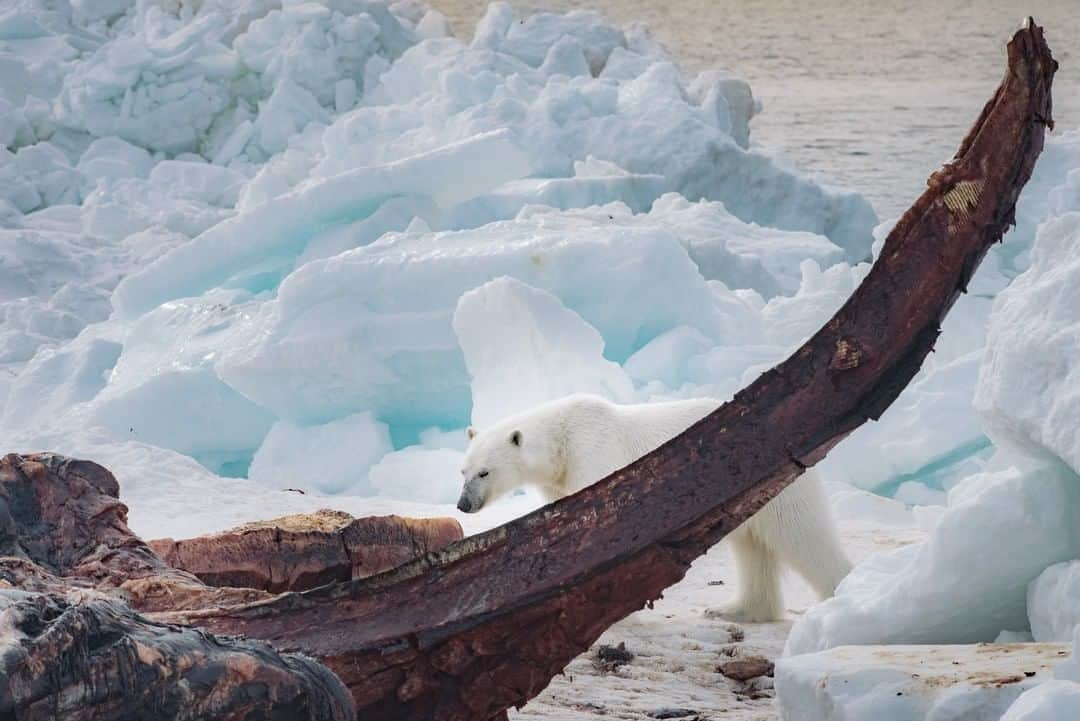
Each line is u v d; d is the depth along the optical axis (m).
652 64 35.84
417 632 4.38
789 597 12.23
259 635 4.45
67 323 24.20
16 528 5.08
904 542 13.10
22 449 16.23
